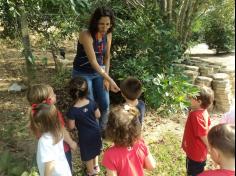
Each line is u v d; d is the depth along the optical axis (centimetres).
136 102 336
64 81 636
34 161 378
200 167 320
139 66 491
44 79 663
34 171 362
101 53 390
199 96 306
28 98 298
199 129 304
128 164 245
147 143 450
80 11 404
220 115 548
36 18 570
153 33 521
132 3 559
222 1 735
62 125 288
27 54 487
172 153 429
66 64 739
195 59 716
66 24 521
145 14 536
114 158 245
